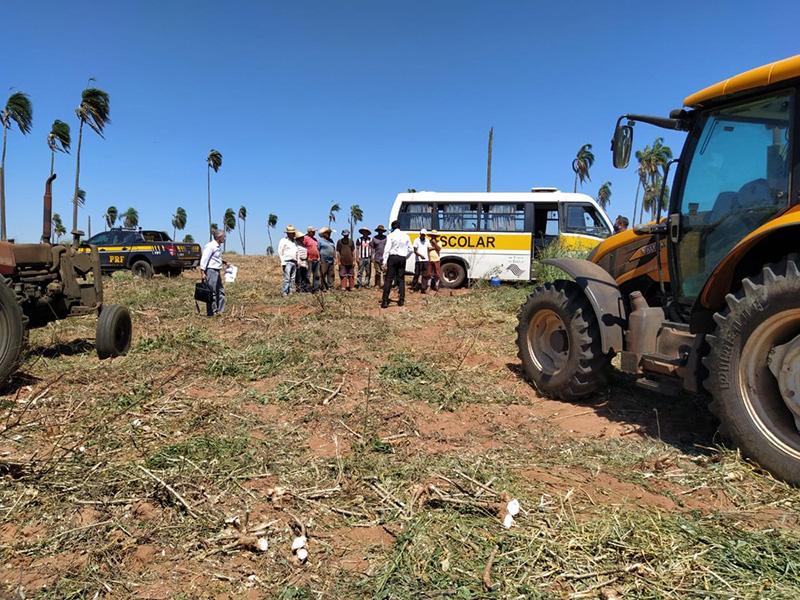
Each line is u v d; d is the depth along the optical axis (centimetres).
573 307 469
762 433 309
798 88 323
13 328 482
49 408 435
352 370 559
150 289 1295
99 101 2750
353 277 1391
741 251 321
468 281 1489
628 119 412
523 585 215
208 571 233
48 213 632
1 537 257
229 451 352
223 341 702
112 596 218
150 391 475
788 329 299
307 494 296
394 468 328
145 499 289
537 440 384
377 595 212
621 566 227
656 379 403
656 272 467
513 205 1462
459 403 468
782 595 205
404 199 1527
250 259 3002
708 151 388
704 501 289
